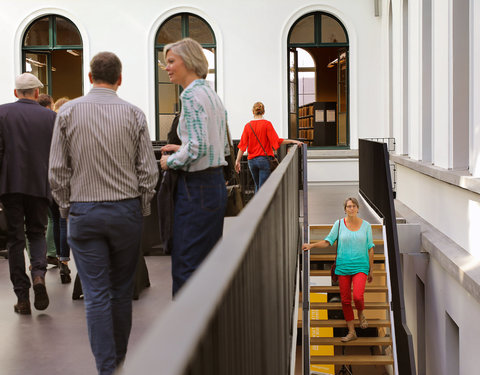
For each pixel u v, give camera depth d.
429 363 9.46
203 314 0.79
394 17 12.84
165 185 3.57
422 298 10.22
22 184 4.79
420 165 9.56
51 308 5.15
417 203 10.55
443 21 8.30
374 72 14.92
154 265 6.62
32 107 4.89
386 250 9.06
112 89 3.53
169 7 15.02
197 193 3.54
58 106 6.94
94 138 3.42
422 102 10.02
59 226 6.25
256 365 1.73
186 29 15.12
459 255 7.34
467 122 7.96
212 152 3.55
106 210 3.44
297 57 15.24
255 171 9.08
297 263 6.81
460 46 7.89
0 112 4.80
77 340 4.36
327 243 8.55
